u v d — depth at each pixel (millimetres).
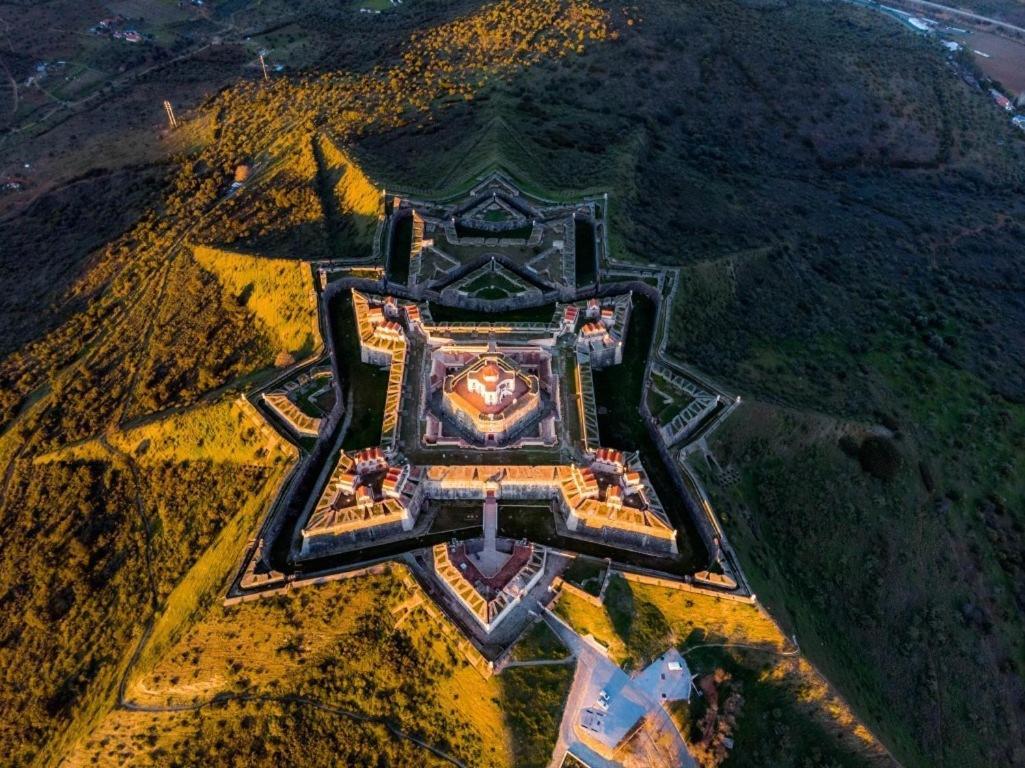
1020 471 127062
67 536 110312
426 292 129250
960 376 139125
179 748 87438
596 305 124188
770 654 88438
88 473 116500
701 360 122375
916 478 117250
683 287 133000
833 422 116125
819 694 87938
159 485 111375
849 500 110750
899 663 100625
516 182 153000
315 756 84438
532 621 89062
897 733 93125
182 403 118438
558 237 140875
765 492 107500
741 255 146500
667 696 85188
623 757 81375
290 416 107312
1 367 145625
